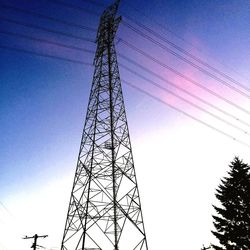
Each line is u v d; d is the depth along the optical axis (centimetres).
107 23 2586
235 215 2370
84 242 1484
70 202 1739
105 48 2438
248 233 2267
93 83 2228
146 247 1620
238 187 2469
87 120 2033
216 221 2417
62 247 1603
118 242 1605
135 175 1828
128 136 1969
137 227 1681
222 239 2312
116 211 1684
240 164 2611
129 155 1900
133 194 1777
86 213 1569
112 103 2116
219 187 2552
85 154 1878
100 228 1589
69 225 1662
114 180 1792
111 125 2011
